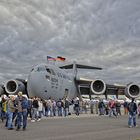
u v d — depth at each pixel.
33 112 20.53
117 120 22.14
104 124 18.17
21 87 27.64
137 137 11.78
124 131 14.26
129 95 31.94
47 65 27.28
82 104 33.34
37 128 15.05
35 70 25.73
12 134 12.38
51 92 26.38
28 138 11.04
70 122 19.44
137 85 31.78
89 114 31.67
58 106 26.81
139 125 18.14
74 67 39.25
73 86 33.25
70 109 31.22
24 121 14.21
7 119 15.56
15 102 14.86
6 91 27.58
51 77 26.41
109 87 35.00
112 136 12.00
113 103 27.92
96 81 31.81
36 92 25.06
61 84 28.48
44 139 10.79
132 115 17.08
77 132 13.30
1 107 19.67
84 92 37.12
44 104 25.50
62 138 11.09
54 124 17.70
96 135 12.24
